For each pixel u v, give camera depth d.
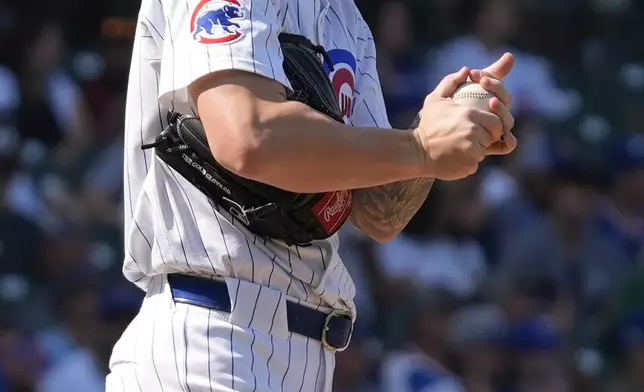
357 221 10.31
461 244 30.52
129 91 9.48
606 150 33.47
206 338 8.73
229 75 8.23
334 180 8.14
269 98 8.19
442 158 8.16
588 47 37.28
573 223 30.27
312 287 9.08
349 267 27.81
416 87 33.72
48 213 28.67
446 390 25.98
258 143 7.98
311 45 9.12
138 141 9.34
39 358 25.03
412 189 9.88
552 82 35.84
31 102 31.59
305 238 8.91
